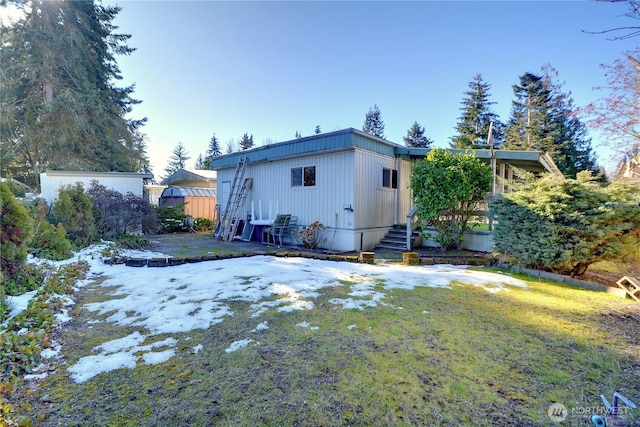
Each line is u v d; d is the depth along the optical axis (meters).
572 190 5.31
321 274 5.53
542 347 2.80
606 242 5.12
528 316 3.56
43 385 2.26
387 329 3.17
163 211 13.90
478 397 2.08
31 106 15.11
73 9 15.69
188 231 14.69
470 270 6.04
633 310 3.79
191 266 6.27
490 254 7.70
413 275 5.50
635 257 5.32
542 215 5.41
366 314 3.59
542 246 5.47
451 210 8.09
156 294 4.39
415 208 8.74
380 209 9.61
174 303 4.00
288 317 3.51
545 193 5.42
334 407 1.99
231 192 12.00
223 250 8.76
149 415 1.94
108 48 17.91
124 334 3.13
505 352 2.70
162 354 2.71
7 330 3.01
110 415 1.95
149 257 7.35
